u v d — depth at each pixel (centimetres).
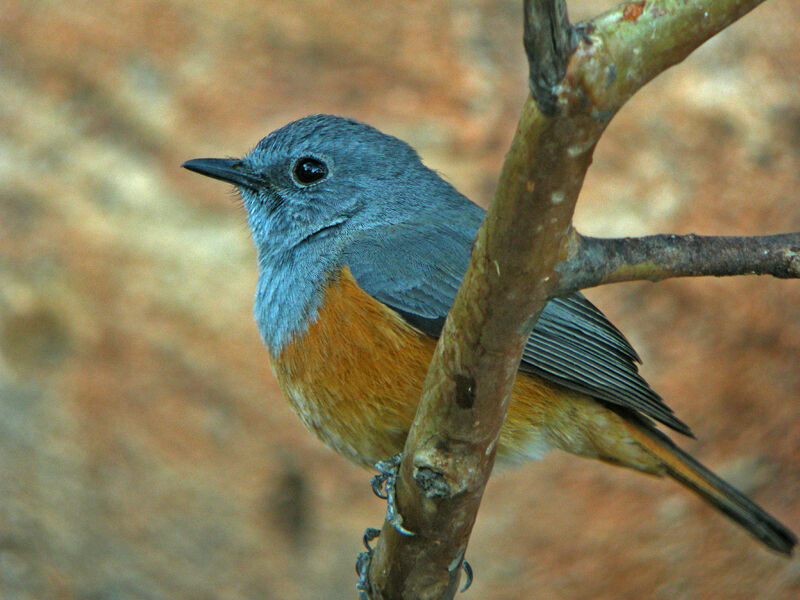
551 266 472
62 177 1276
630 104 1387
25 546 1229
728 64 1415
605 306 1324
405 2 1387
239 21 1345
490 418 537
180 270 1249
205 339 1243
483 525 1263
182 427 1245
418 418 556
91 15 1337
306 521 1240
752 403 1298
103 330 1250
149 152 1289
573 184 442
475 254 481
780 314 1320
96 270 1252
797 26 1431
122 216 1262
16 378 1246
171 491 1243
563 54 401
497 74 1359
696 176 1359
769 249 502
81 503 1241
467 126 1320
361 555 754
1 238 1255
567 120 417
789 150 1378
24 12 1339
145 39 1329
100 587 1227
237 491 1240
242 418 1243
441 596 635
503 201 453
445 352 521
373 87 1334
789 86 1405
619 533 1255
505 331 495
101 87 1308
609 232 1320
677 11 408
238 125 1294
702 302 1327
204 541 1238
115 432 1248
